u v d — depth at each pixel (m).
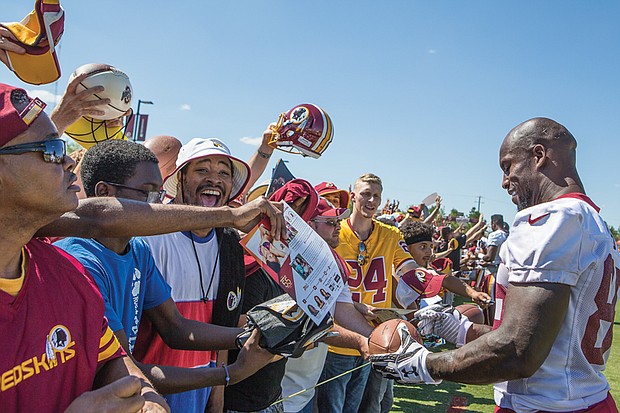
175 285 2.49
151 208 1.64
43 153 1.25
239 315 2.79
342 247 4.42
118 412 1.33
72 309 1.35
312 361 3.63
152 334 2.34
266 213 1.94
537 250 2.07
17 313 1.24
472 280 10.09
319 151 4.34
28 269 1.29
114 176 2.06
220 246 2.71
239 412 2.94
